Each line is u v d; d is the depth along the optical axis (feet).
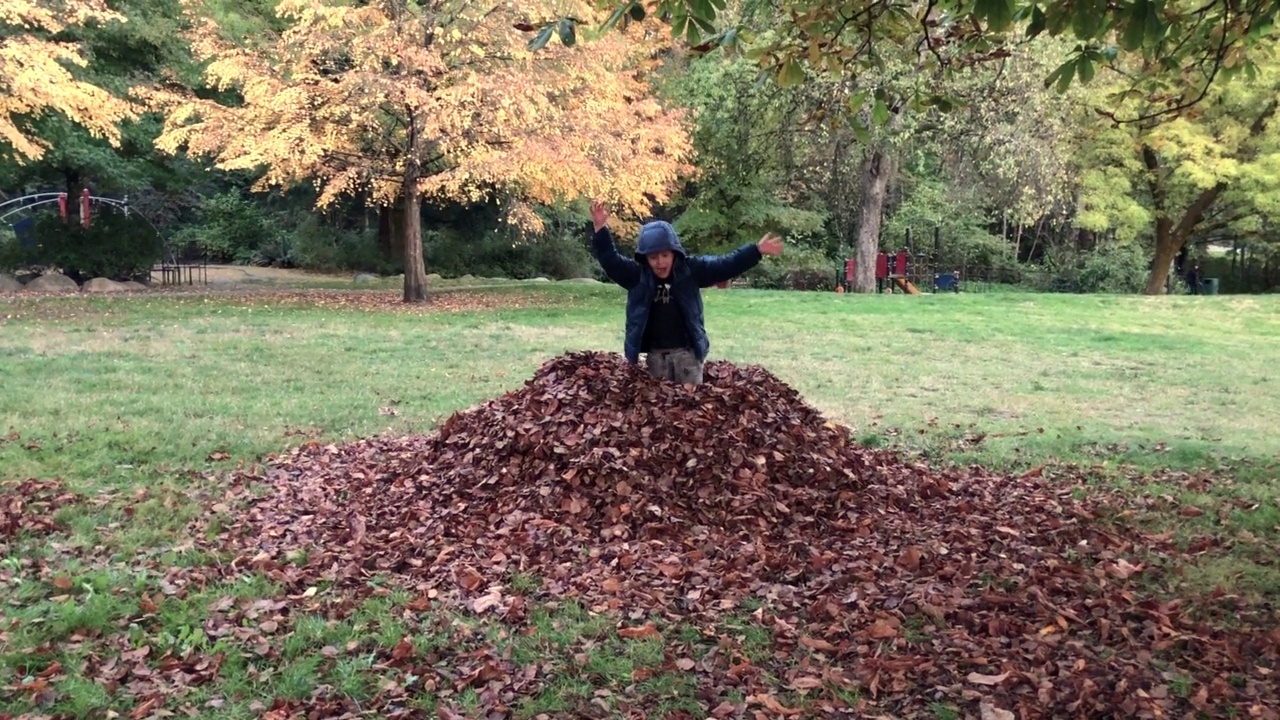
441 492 19.06
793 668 12.41
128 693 11.55
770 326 53.47
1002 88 65.00
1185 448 25.91
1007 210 82.38
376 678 12.00
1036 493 21.49
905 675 12.19
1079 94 69.10
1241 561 16.99
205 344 40.73
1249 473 23.45
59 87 53.11
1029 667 12.39
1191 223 88.74
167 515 18.24
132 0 73.31
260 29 66.85
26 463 21.07
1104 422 30.12
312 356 38.34
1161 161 84.23
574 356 20.53
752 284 98.43
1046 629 13.51
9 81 51.75
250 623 13.50
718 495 17.74
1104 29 14.52
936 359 43.06
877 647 12.96
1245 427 29.86
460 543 16.74
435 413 28.50
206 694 11.57
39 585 14.65
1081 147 80.12
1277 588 15.67
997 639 13.24
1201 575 16.17
